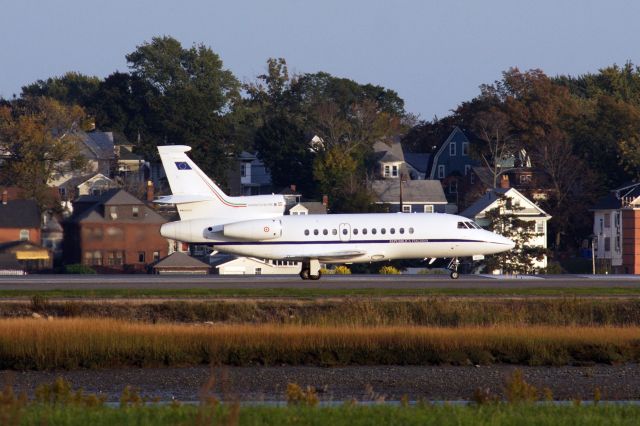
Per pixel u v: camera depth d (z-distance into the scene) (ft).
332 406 339.98
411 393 436.35
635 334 521.65
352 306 570.46
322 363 494.59
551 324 563.89
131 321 537.65
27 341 482.28
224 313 562.25
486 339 510.99
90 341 485.56
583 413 328.29
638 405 362.33
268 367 489.67
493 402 349.82
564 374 479.00
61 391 362.94
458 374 476.54
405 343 504.02
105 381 454.81
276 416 307.99
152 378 460.96
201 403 304.71
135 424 296.51
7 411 286.66
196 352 493.36
